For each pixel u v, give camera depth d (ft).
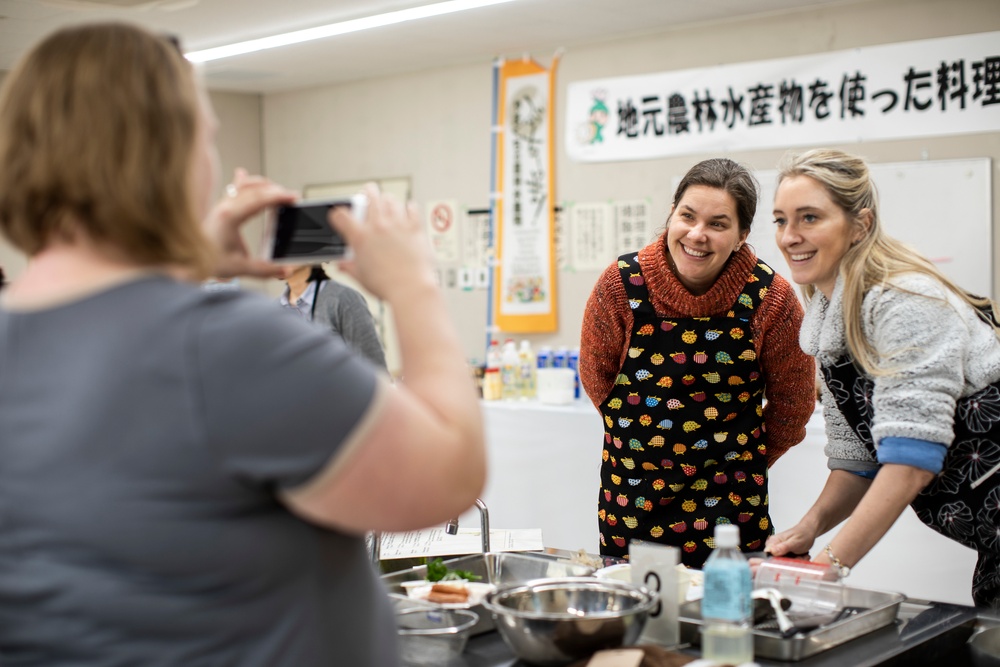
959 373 6.05
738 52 16.10
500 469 15.21
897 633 5.33
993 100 14.06
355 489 2.94
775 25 15.71
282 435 2.89
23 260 19.72
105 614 2.91
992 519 6.45
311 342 2.98
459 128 19.60
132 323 2.94
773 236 15.72
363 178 21.20
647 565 5.23
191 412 2.88
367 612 3.40
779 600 5.33
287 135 22.57
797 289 15.24
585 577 6.02
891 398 6.06
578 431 14.47
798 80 15.55
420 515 3.02
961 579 12.03
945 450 6.07
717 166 7.79
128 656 2.93
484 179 19.27
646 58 17.04
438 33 16.99
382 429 2.95
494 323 19.01
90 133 2.89
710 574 4.80
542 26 16.56
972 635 5.57
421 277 3.37
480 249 19.43
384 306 21.22
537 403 15.49
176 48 3.33
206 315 2.95
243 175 3.88
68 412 2.92
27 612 2.99
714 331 8.05
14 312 3.07
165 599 2.94
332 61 19.24
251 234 22.11
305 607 3.14
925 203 14.64
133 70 2.96
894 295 6.13
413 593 5.79
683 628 5.24
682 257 7.81
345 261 3.53
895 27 14.70
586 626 4.65
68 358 2.96
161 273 3.09
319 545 3.19
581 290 18.10
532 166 18.44
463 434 3.12
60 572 2.93
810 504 12.44
